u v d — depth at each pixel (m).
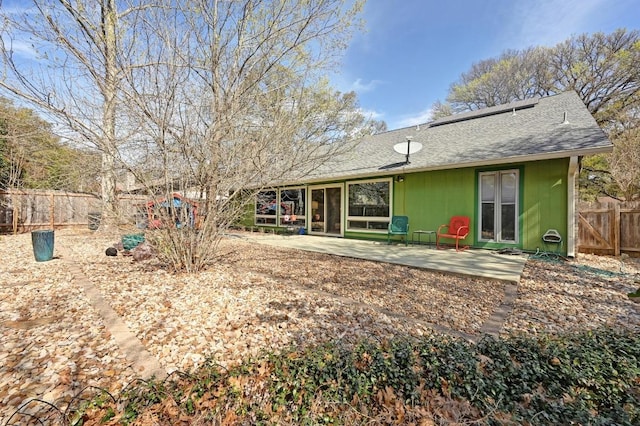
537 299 4.04
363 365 2.09
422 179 8.82
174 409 1.76
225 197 5.30
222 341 2.77
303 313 3.46
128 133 4.53
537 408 1.70
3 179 11.70
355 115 9.22
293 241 9.88
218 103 4.85
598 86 16.73
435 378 1.92
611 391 1.79
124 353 2.54
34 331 2.93
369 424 1.65
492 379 1.89
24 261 6.15
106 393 1.90
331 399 1.80
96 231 10.19
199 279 4.86
